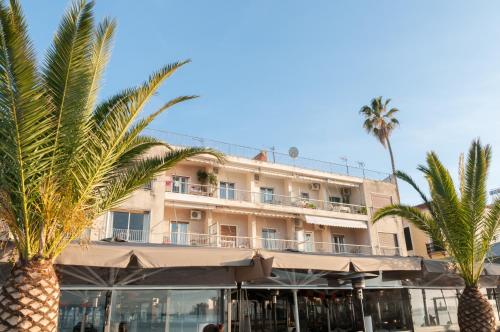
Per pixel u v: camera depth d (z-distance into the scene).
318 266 8.91
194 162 26.72
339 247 30.28
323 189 31.89
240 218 27.83
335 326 21.03
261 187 29.78
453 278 14.70
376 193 33.00
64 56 5.92
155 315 14.90
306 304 21.95
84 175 6.34
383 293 19.77
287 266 8.48
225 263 7.84
